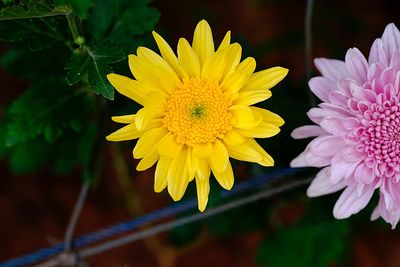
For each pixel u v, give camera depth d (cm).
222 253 60
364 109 41
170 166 40
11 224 59
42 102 46
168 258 60
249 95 40
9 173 59
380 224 56
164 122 40
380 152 42
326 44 58
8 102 59
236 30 62
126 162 52
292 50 61
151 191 58
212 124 40
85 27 45
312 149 41
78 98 46
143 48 40
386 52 42
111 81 40
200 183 41
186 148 41
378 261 60
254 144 41
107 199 59
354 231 58
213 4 62
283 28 62
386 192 41
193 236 55
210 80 40
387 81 41
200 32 40
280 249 52
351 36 60
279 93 50
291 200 52
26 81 59
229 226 53
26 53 46
